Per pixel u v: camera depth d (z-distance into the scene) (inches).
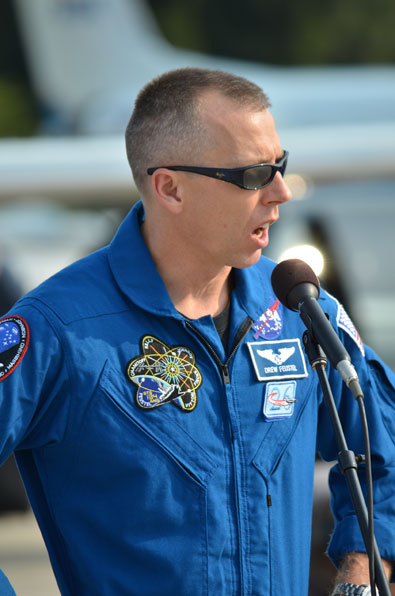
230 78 284.2
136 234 291.3
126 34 1494.8
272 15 3011.8
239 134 275.7
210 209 280.1
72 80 1476.4
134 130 292.5
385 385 311.6
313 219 963.3
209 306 294.2
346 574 293.3
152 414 274.2
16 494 789.9
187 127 279.4
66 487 276.8
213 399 281.6
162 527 271.6
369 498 251.9
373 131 864.3
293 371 291.6
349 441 305.0
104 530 272.4
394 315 1023.0
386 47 2997.0
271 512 280.8
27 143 866.8
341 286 916.0
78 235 1680.6
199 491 273.4
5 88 2839.6
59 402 273.7
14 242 1636.3
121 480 272.2
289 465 286.7
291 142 847.7
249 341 291.1
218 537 273.0
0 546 775.1
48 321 274.1
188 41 3011.8
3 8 2780.5
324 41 3002.0
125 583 270.7
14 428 268.4
